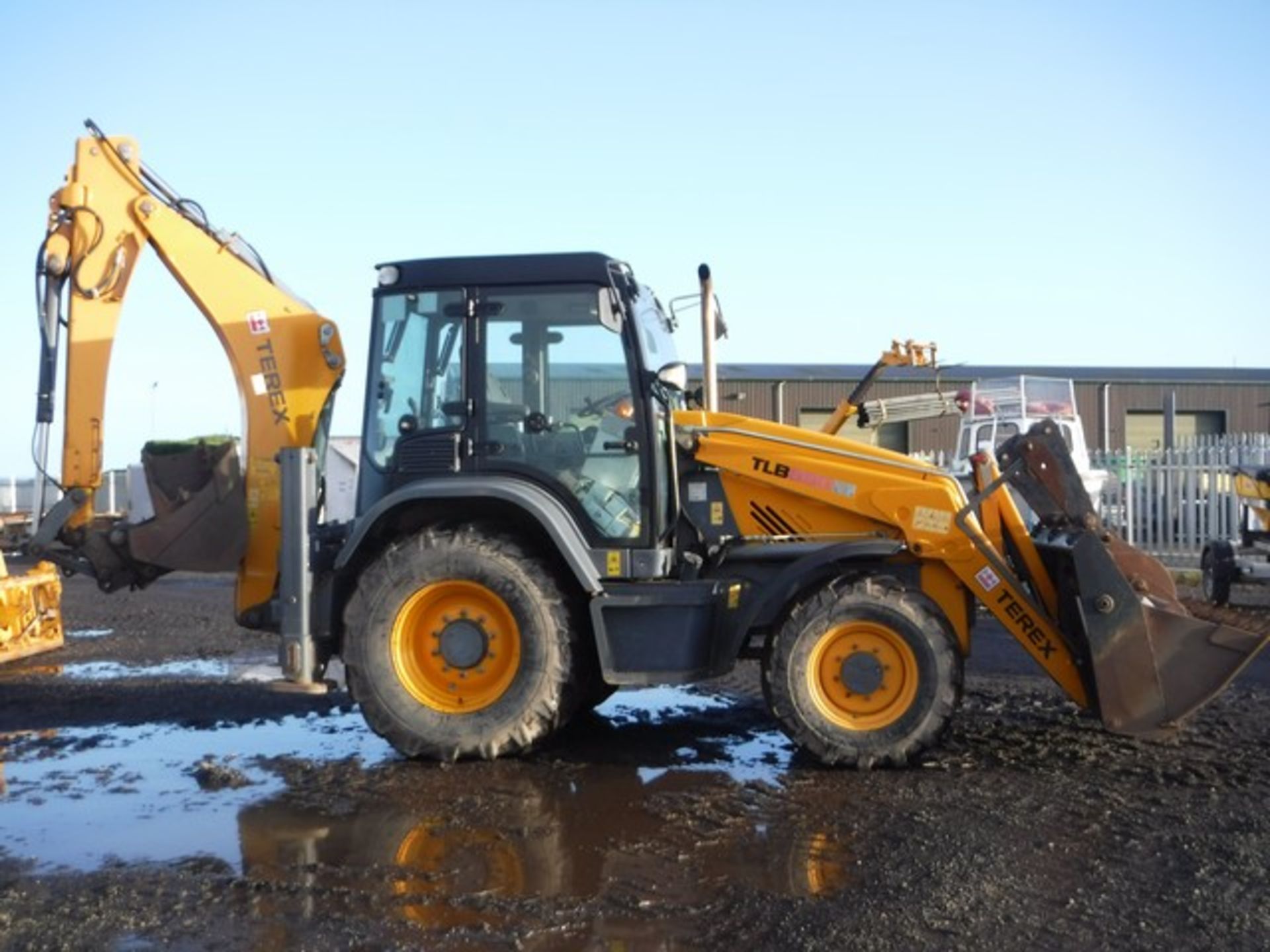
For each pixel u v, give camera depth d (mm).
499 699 5898
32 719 7180
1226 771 5621
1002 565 5973
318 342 6812
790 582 5906
